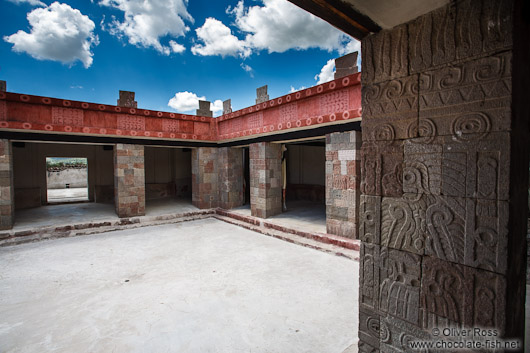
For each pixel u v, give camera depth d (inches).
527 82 62.8
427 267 70.0
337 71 216.7
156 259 204.4
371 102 81.0
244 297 144.1
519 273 63.6
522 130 61.1
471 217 62.4
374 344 82.0
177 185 509.4
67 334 114.5
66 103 269.9
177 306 135.9
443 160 66.6
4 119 242.8
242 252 218.7
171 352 103.3
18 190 381.1
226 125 350.3
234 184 371.9
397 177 75.5
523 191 62.9
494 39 58.1
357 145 207.9
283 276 169.9
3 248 232.4
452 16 64.0
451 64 64.8
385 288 78.7
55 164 724.0
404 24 72.8
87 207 387.9
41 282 165.2
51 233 266.1
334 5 64.5
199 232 286.4
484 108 59.9
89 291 153.2
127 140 312.5
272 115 273.7
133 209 319.6
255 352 102.7
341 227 222.5
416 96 71.0
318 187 415.8
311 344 106.7
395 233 76.3
